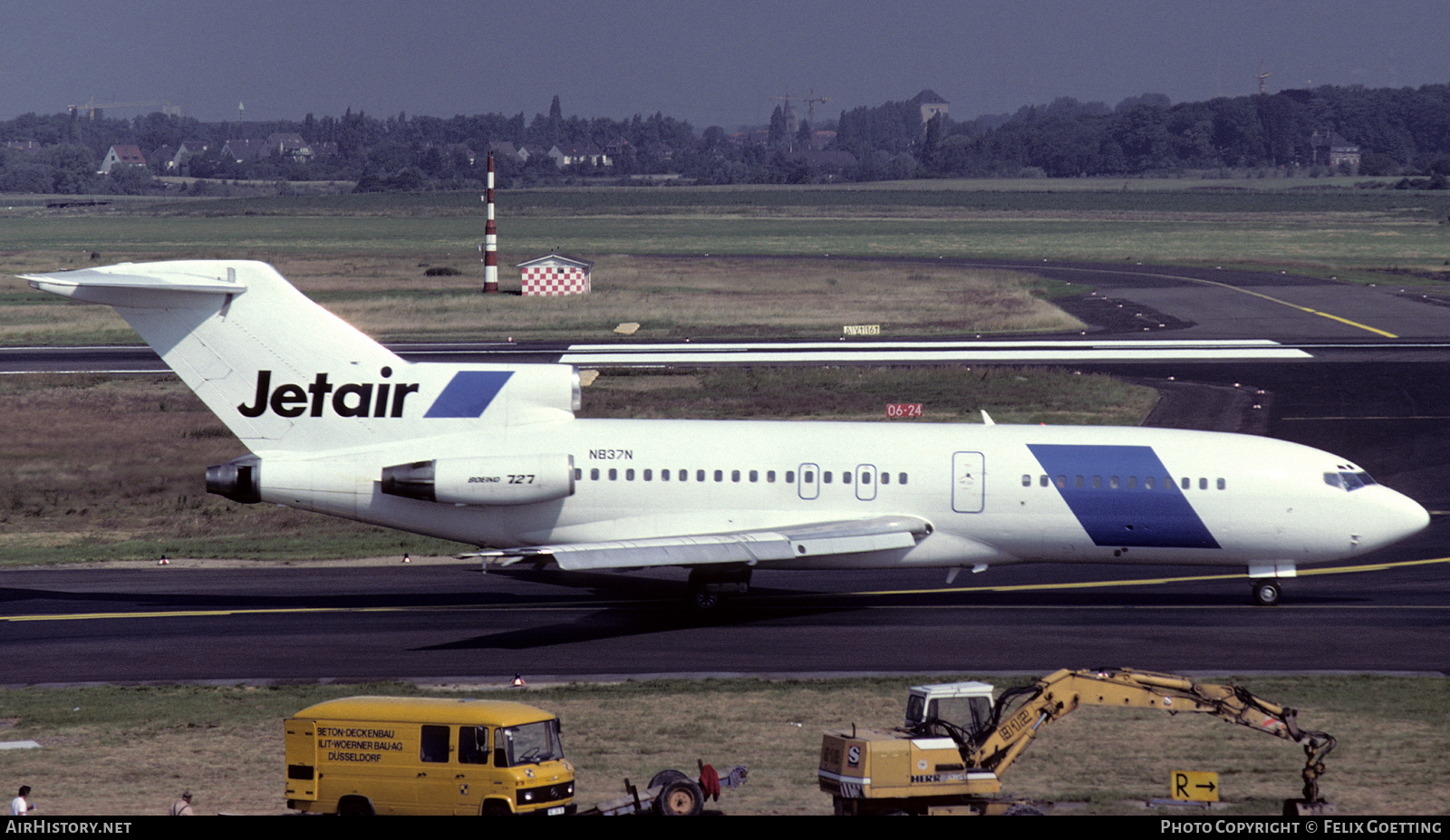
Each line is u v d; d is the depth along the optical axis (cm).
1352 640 13600
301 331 14800
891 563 14938
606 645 13475
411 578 16500
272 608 14912
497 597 15538
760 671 12600
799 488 14750
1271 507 14712
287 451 14912
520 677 12169
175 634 13788
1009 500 14775
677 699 11712
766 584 16275
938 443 14962
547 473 14488
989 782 8588
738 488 14738
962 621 14412
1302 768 9850
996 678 12288
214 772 9812
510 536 14975
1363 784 9506
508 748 8281
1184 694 9150
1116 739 10669
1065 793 9269
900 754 8500
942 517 14812
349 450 14875
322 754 8494
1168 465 14838
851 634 13862
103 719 11119
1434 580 16300
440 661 12875
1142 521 14788
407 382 14888
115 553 17875
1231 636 13725
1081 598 15500
